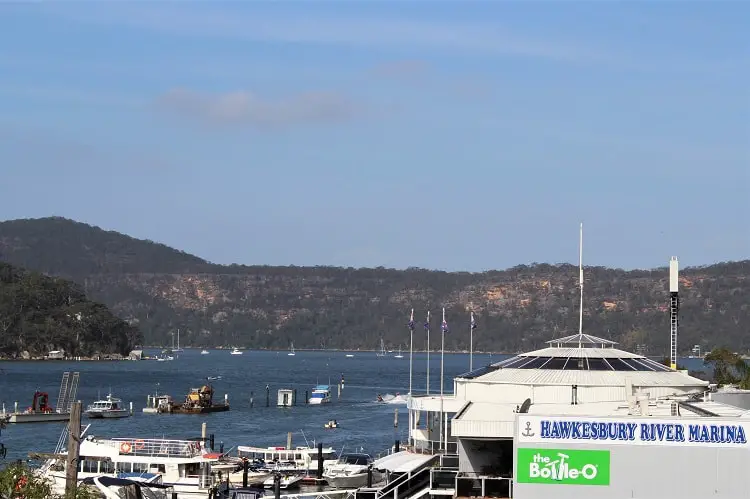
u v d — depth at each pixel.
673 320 165.88
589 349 131.38
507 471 112.25
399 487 119.56
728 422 90.31
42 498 107.50
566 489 91.69
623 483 91.12
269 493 163.88
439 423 133.50
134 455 165.00
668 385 122.62
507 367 129.62
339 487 171.62
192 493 156.50
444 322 180.12
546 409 112.00
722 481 90.25
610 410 111.44
